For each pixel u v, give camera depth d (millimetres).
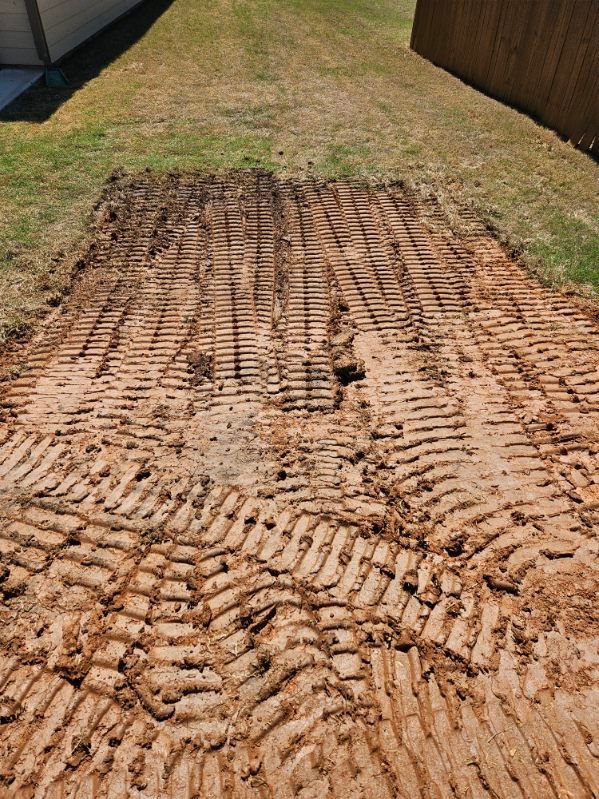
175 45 13438
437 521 3574
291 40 14312
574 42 8586
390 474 3895
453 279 5949
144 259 6133
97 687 2746
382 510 3637
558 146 8820
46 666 2816
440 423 4301
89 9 12945
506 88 10711
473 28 11328
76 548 3359
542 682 2789
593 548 3422
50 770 2482
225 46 13508
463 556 3373
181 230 6656
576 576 3264
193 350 4992
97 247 6262
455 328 5305
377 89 11234
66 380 4641
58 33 11469
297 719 2648
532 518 3596
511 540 3461
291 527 3510
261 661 2840
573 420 4324
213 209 7070
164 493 3713
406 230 6754
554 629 3004
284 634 2969
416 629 2994
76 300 5516
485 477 3877
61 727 2613
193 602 3107
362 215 7020
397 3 19344
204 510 3611
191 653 2883
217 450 4047
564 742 2584
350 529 3508
